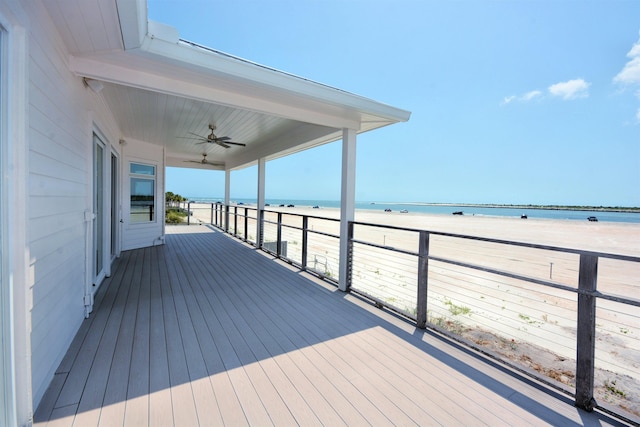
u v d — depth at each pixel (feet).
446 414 4.78
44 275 5.12
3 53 3.78
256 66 7.90
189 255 18.11
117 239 16.61
